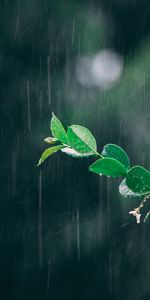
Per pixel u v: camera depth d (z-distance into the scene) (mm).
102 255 8930
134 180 911
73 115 8484
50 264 9211
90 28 8781
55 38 8922
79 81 8750
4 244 9320
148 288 8938
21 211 9227
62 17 8844
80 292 9094
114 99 7961
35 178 9156
